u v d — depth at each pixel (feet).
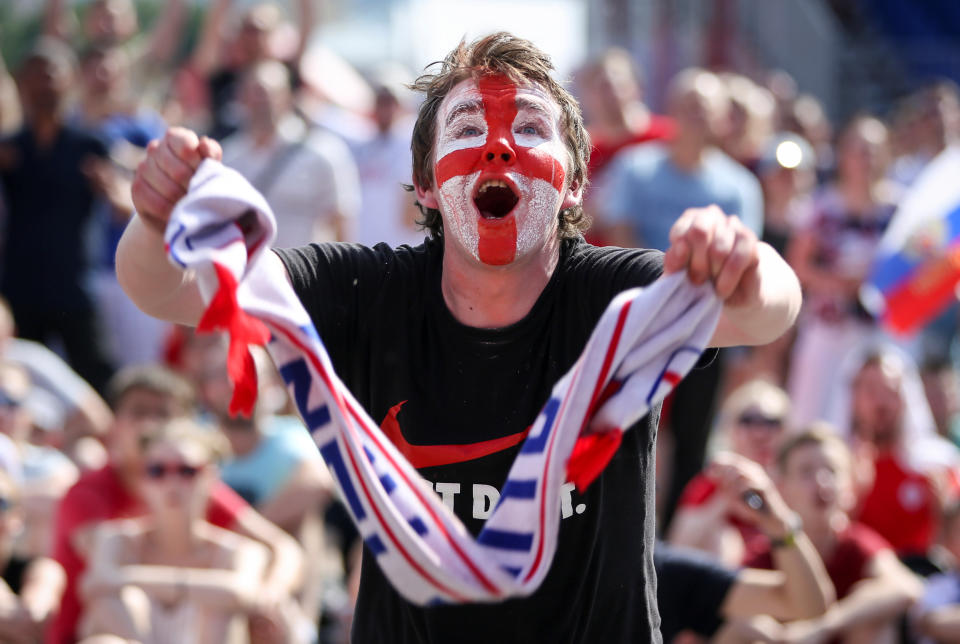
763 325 22.04
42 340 65.46
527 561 20.48
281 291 21.56
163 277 22.84
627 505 24.30
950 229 66.59
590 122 73.15
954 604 46.88
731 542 50.19
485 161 23.45
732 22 107.14
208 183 21.03
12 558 48.60
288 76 79.10
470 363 24.13
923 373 67.72
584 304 24.09
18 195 64.85
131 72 87.45
